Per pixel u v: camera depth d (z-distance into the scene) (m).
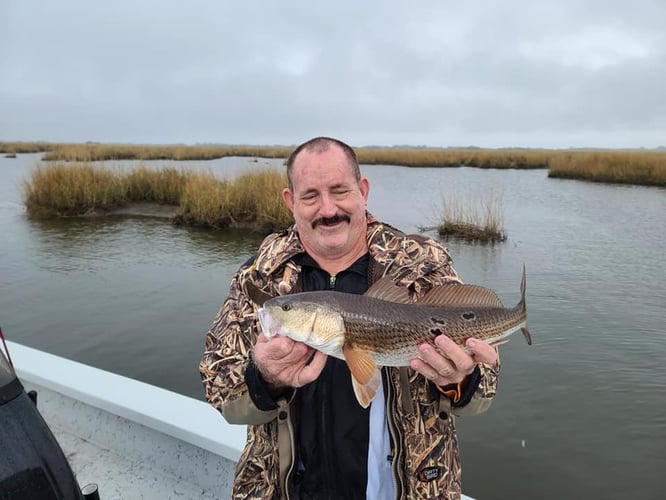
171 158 73.81
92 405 3.66
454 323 2.37
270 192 19.38
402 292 2.40
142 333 8.98
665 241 16.70
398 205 25.58
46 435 1.80
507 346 8.33
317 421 2.33
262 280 2.49
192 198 20.62
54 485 1.72
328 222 2.39
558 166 47.16
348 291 2.50
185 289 11.61
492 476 5.23
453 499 2.27
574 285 11.64
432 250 2.53
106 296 11.08
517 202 26.61
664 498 4.82
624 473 5.17
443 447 2.27
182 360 7.97
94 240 17.12
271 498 2.32
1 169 47.00
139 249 15.81
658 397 6.55
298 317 2.20
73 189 22.56
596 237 17.44
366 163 77.56
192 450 3.31
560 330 8.95
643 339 8.45
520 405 6.51
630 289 11.32
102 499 3.18
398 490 2.22
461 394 2.21
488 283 11.86
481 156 74.31
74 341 8.66
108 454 3.62
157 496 3.21
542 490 5.03
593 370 7.39
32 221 20.77
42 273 12.95
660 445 5.61
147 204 23.75
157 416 3.36
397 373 2.29
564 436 5.85
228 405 2.27
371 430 2.30
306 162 2.37
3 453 1.64
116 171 25.39
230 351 2.36
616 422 6.05
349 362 2.21
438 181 42.59
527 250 15.45
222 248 16.08
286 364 2.12
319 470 2.34
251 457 2.39
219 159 74.50
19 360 4.19
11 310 10.17
